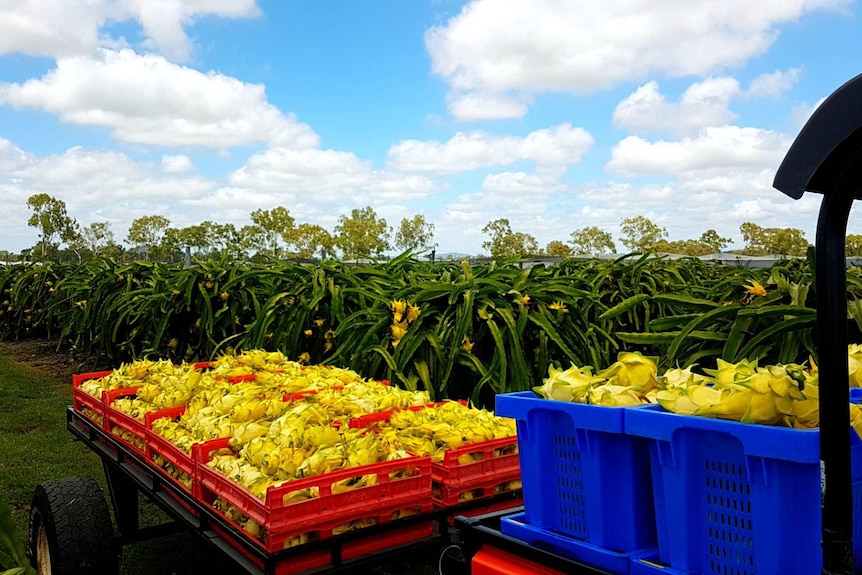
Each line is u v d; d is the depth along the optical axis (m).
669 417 1.62
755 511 1.51
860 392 2.03
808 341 4.16
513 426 3.11
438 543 2.58
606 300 7.65
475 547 2.14
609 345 6.70
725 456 1.57
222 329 8.76
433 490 2.78
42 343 15.06
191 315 9.10
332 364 6.44
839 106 1.30
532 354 5.92
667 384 2.08
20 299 15.62
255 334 7.50
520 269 6.89
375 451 2.65
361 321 6.38
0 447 6.89
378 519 2.50
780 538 1.47
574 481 1.90
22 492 5.62
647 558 1.74
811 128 1.34
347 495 2.41
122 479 4.08
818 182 1.39
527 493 2.02
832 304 1.37
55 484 3.53
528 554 1.93
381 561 2.45
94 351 11.96
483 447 2.78
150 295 9.64
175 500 3.13
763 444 1.46
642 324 7.54
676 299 5.36
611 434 1.79
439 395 5.57
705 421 1.56
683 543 1.63
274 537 2.28
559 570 1.86
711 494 1.60
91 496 3.48
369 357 6.07
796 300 4.33
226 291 8.66
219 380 4.27
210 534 2.73
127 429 3.74
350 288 7.31
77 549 3.31
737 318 4.35
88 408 4.48
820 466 1.39
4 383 10.37
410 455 2.67
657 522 1.71
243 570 2.42
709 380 2.10
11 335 16.39
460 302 5.80
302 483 2.34
